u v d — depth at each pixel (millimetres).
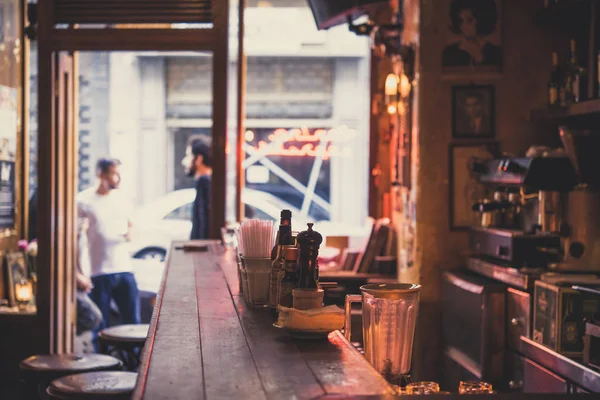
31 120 9992
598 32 4246
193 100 13891
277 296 2596
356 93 13820
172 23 5836
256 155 13914
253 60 13844
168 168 13938
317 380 1770
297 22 13383
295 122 13930
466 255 5031
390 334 2162
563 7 4625
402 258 5688
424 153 5117
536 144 5102
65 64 6027
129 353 4727
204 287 3318
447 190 5125
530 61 5098
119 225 7043
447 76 5102
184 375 1799
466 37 5105
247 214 11641
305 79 13914
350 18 5809
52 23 5863
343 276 5855
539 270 4051
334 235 6789
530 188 4273
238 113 6211
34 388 4113
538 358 3584
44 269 5836
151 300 8492
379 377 1801
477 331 4375
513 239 4137
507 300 4273
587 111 4281
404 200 5621
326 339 2217
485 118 5105
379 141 6449
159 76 13789
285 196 13992
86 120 13539
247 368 1874
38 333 5820
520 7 5094
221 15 5820
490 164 4703
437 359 5125
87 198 6984
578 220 3961
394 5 5988
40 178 5848
